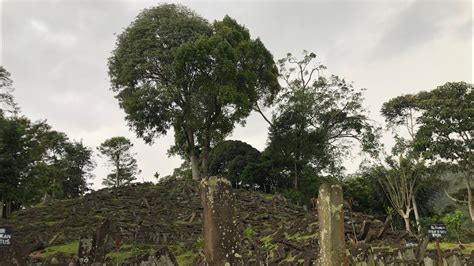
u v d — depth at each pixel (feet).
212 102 139.33
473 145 120.57
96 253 36.24
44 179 125.39
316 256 54.13
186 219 100.48
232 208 27.14
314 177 144.56
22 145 104.94
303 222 80.07
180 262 68.23
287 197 131.34
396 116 142.72
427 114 127.03
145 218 97.91
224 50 132.98
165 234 84.74
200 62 130.52
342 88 152.97
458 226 79.30
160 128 140.87
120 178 202.59
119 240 68.44
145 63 135.13
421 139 124.26
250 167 142.10
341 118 153.28
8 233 37.09
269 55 147.74
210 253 26.21
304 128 151.02
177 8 150.61
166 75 137.08
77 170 217.77
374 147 140.05
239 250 26.78
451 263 51.11
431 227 53.01
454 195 139.64
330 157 152.66
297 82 154.92
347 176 151.64
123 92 140.87
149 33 139.74
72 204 111.24
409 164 125.80
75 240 82.12
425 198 135.13
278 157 144.25
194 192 121.60
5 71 128.67
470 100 123.75
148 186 130.00
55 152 206.90
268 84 150.10
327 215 28.40
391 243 65.67
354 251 51.70
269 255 64.03
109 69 144.05
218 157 151.84
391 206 135.33
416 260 50.85
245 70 141.18
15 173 100.48
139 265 49.21
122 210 104.17
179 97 136.05
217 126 147.33
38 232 87.30
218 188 27.04
